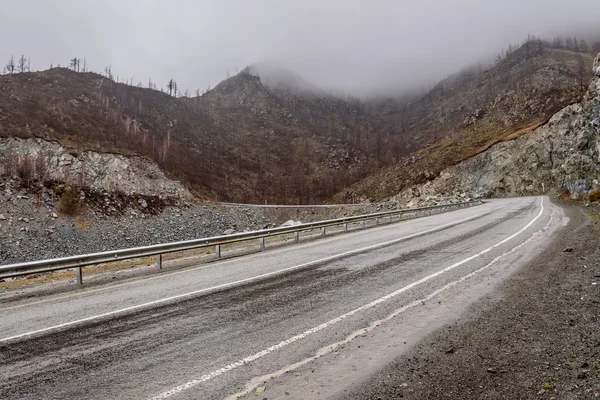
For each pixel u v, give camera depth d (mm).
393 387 3270
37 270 8469
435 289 6469
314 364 3789
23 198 39500
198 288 7328
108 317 5660
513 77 172125
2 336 4992
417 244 11828
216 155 127812
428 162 84375
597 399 2834
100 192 47219
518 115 97812
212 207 60969
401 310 5422
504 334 4359
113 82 139500
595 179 28250
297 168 149500
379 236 14664
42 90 83438
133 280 8688
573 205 24969
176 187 58969
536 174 57250
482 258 9039
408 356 3900
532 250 9781
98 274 10062
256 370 3695
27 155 45906
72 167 48281
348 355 3979
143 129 103875
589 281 6297
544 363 3564
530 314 4969
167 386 3412
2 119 52344
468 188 67125
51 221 39156
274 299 6273
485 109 124750
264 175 130250
